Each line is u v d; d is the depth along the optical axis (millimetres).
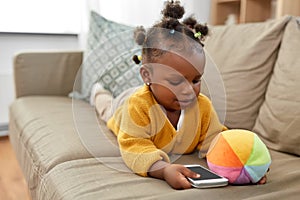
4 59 2307
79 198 667
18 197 1492
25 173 1142
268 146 1016
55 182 786
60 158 898
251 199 640
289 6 1659
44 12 2350
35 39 2377
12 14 2271
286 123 957
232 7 2262
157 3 2062
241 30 1260
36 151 1022
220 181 701
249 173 702
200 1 2186
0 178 1678
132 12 2170
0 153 2021
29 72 1677
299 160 896
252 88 1138
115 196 658
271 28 1147
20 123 1316
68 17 2410
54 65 1725
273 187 713
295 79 980
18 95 1675
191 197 649
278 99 1012
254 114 1129
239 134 744
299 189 692
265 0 2014
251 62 1153
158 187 708
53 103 1479
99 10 2197
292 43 1062
